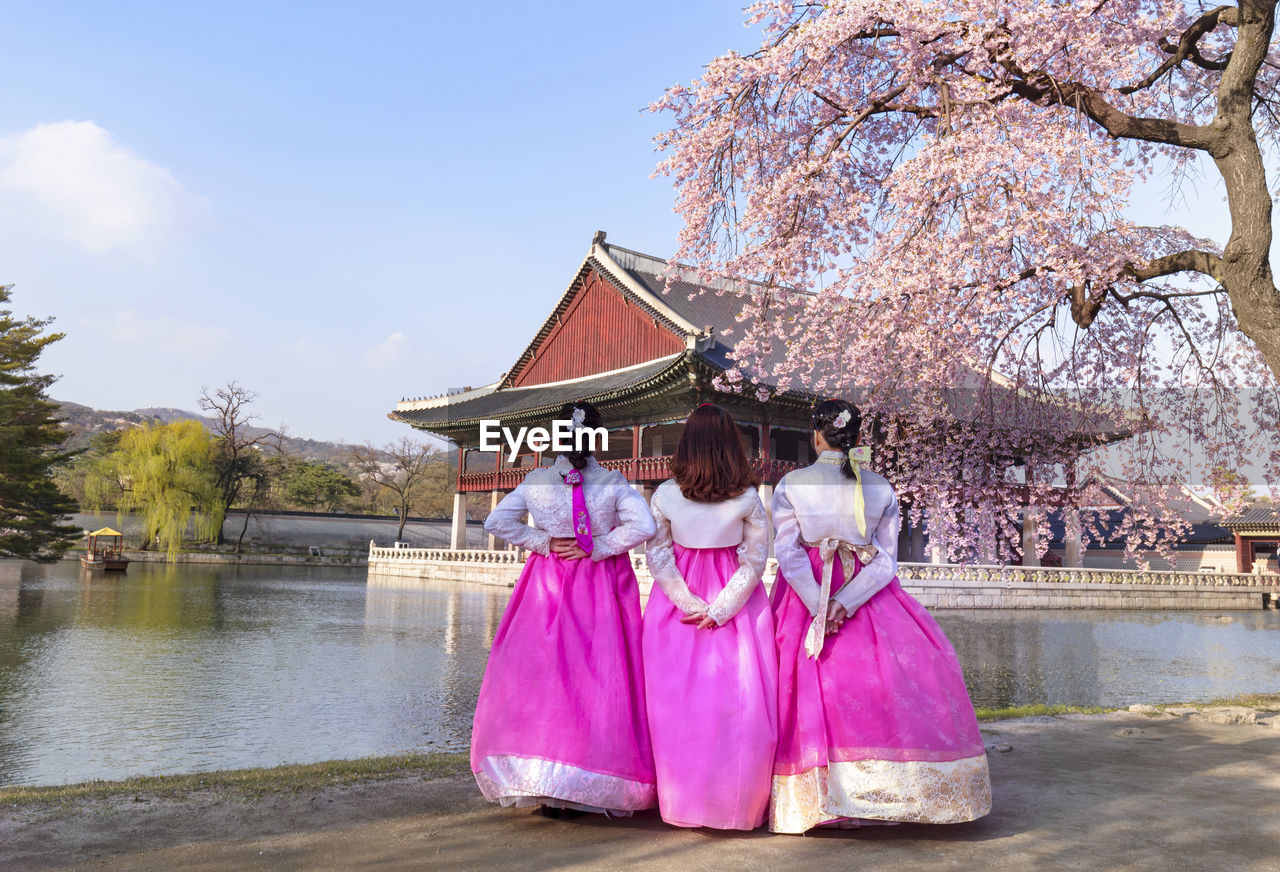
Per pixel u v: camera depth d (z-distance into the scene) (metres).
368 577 44.56
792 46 6.99
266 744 9.09
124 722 10.19
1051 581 30.28
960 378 7.94
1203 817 3.17
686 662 3.14
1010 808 3.31
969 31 6.53
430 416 44.38
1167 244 8.67
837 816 2.95
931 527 9.08
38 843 2.81
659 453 35.12
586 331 39.16
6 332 34.94
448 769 4.16
